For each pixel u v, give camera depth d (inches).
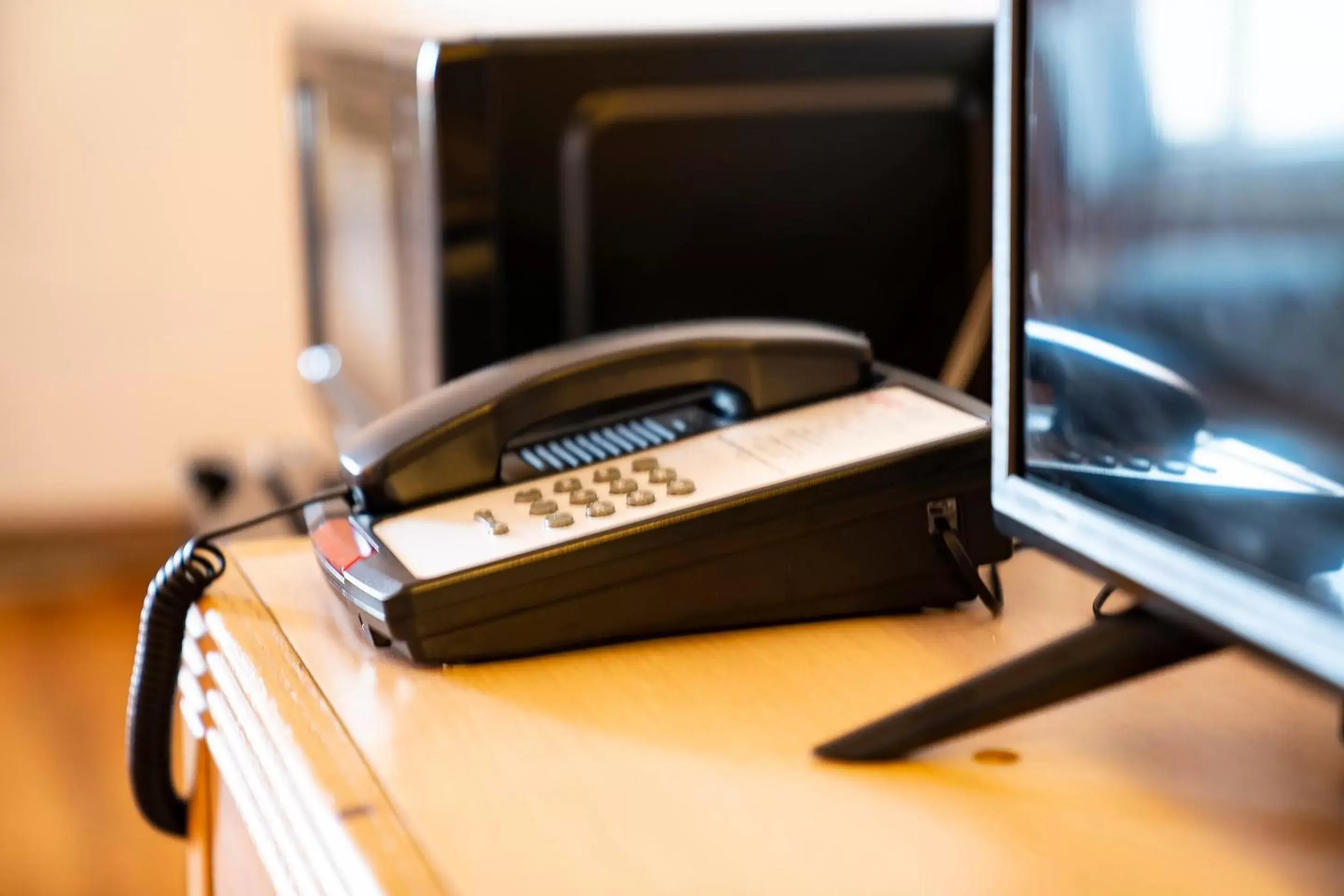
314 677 24.4
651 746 21.7
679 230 38.5
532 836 18.9
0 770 81.2
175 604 29.0
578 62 36.8
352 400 50.3
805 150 39.0
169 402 115.3
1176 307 19.2
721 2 63.7
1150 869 17.9
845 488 26.4
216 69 110.3
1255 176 17.8
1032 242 22.5
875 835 18.9
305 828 20.2
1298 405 17.2
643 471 27.9
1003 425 23.4
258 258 113.9
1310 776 20.4
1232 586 18.2
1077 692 20.9
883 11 53.5
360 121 45.5
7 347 111.7
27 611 106.7
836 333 30.9
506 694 23.7
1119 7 20.0
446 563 25.1
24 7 106.0
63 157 109.3
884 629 26.8
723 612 26.3
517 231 37.2
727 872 18.0
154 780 30.8
